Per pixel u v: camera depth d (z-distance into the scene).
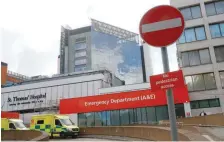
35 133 20.33
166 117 33.25
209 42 39.50
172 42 3.64
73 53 98.31
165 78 3.53
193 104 37.41
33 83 57.09
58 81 54.53
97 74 51.44
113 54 100.94
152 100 33.81
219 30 39.84
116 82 59.44
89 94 50.62
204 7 41.03
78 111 38.84
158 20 3.76
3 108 58.69
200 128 20.05
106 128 26.67
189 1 41.97
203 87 37.84
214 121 23.91
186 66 39.53
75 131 27.61
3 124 26.80
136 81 104.12
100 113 37.66
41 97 55.19
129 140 20.95
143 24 3.83
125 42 106.56
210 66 38.47
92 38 96.69
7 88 59.62
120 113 36.16
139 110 35.12
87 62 94.56
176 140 3.22
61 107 40.34
